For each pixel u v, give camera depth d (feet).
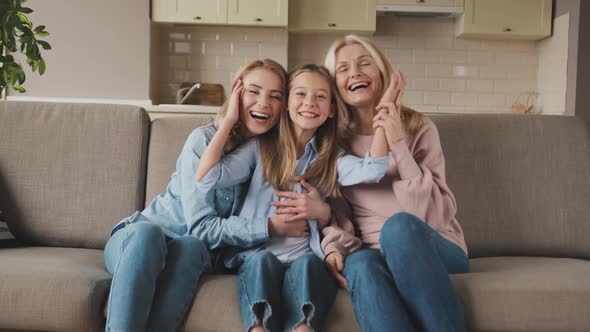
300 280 5.14
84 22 16.39
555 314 5.16
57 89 16.37
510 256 6.97
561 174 7.04
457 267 5.88
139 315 4.85
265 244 5.94
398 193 6.03
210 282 5.45
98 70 16.43
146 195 7.12
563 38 16.57
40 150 7.22
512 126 7.25
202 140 6.26
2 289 5.24
